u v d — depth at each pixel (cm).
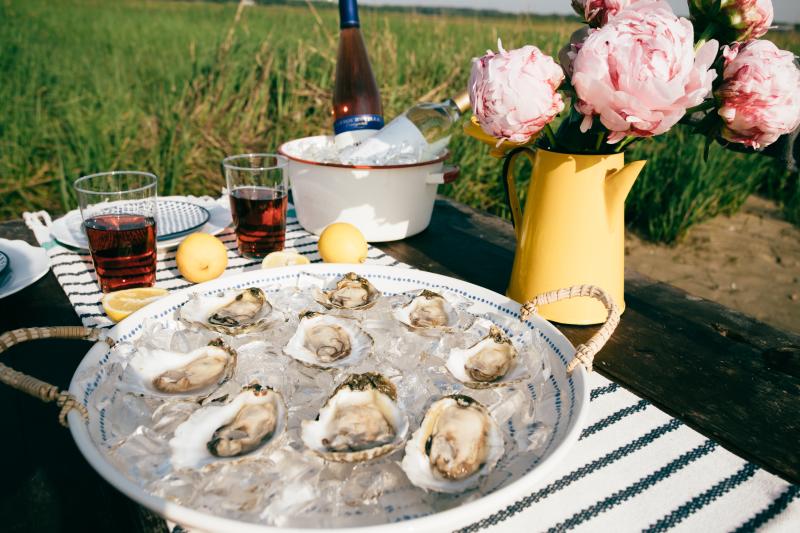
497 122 70
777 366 82
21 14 681
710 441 63
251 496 48
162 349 69
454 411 59
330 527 47
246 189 114
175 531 51
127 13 771
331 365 68
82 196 95
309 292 85
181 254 100
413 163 117
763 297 284
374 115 138
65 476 58
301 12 638
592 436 64
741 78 67
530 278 90
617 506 54
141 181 108
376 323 79
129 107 368
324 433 57
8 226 132
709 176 332
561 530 51
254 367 70
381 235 124
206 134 334
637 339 88
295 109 358
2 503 55
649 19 64
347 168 115
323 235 108
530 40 360
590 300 89
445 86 339
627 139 83
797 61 86
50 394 51
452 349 70
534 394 67
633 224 371
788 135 101
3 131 336
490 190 320
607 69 64
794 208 382
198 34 545
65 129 351
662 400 73
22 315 90
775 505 54
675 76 62
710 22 76
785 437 66
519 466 54
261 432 58
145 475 51
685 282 298
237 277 88
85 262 112
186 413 60
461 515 44
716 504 54
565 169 83
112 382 63
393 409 61
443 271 113
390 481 52
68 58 478
